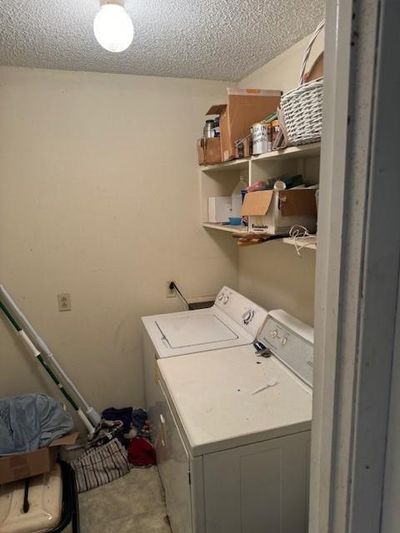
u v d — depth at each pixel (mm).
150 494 1967
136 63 1994
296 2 1381
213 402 1331
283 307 2072
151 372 1984
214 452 1148
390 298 513
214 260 2533
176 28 1586
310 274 1818
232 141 1761
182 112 2297
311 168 1681
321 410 627
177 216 2406
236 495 1197
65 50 1798
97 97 2141
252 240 1496
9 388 2258
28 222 2143
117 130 2203
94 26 1360
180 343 1837
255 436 1181
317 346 627
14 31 1585
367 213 489
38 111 2059
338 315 554
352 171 501
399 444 536
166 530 1757
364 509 573
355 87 481
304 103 1218
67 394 2270
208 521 1185
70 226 2219
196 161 2379
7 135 2031
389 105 460
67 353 2340
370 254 496
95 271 2309
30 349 2217
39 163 2105
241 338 1883
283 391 1395
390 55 448
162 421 1668
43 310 2252
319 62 1317
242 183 2398
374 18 447
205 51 1842
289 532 1291
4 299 2152
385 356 526
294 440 1226
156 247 2400
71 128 2125
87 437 2344
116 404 2490
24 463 1784
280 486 1241
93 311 2346
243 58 1944
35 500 1738
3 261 2137
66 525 1673
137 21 1517
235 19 1509
